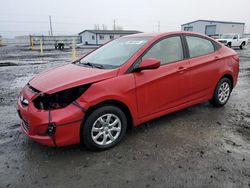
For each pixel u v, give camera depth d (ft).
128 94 11.57
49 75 12.24
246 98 19.90
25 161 10.55
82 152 11.24
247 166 10.05
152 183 9.05
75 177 9.46
